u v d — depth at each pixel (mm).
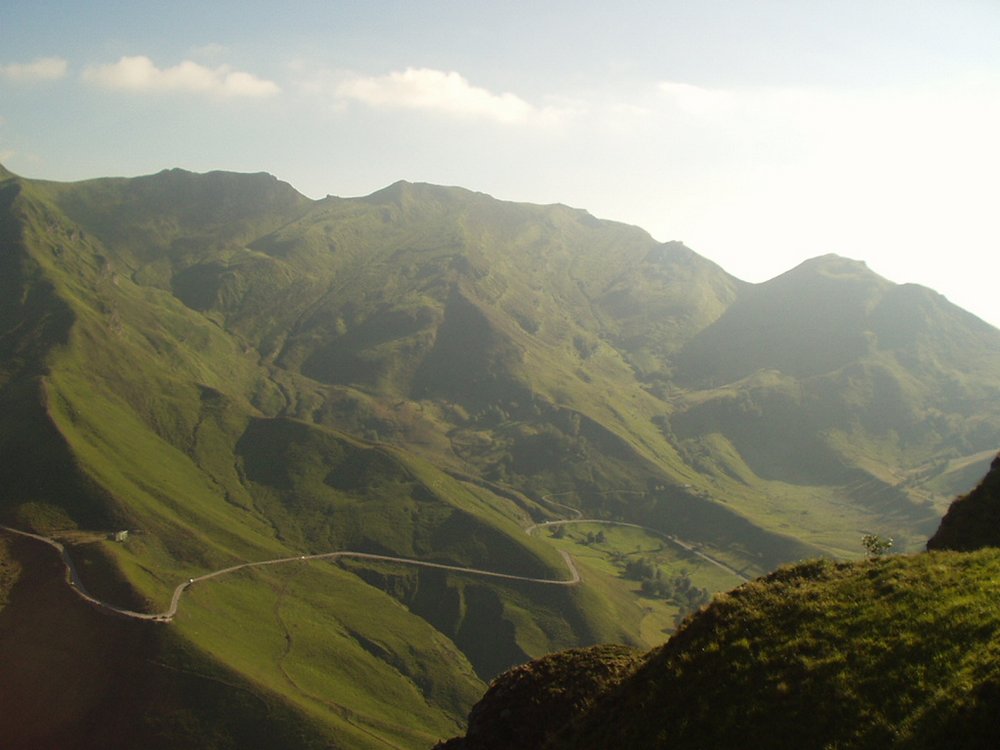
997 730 19969
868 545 37344
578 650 38969
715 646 28984
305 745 113688
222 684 120000
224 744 113375
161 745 112125
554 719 34469
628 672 33375
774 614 29750
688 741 25344
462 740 36000
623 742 27031
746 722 24781
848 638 26609
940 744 20469
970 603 25797
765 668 26734
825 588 30391
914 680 23328
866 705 23172
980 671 22094
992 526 37031
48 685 118188
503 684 37562
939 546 37938
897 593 28234
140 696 117312
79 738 112188
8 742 111125
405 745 122938
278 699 119562
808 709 24156
